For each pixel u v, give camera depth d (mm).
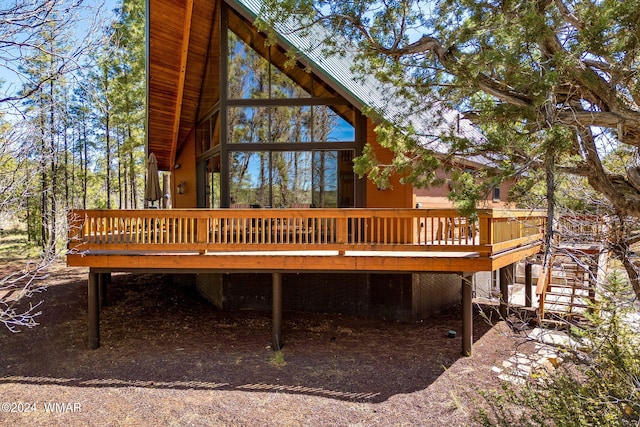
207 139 12453
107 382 6148
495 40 5414
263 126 9766
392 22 6277
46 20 3750
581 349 4645
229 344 7766
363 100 8727
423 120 7215
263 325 8914
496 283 13109
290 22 8883
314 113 9672
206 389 5949
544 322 7398
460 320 9508
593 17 4711
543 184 5980
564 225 7016
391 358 7109
